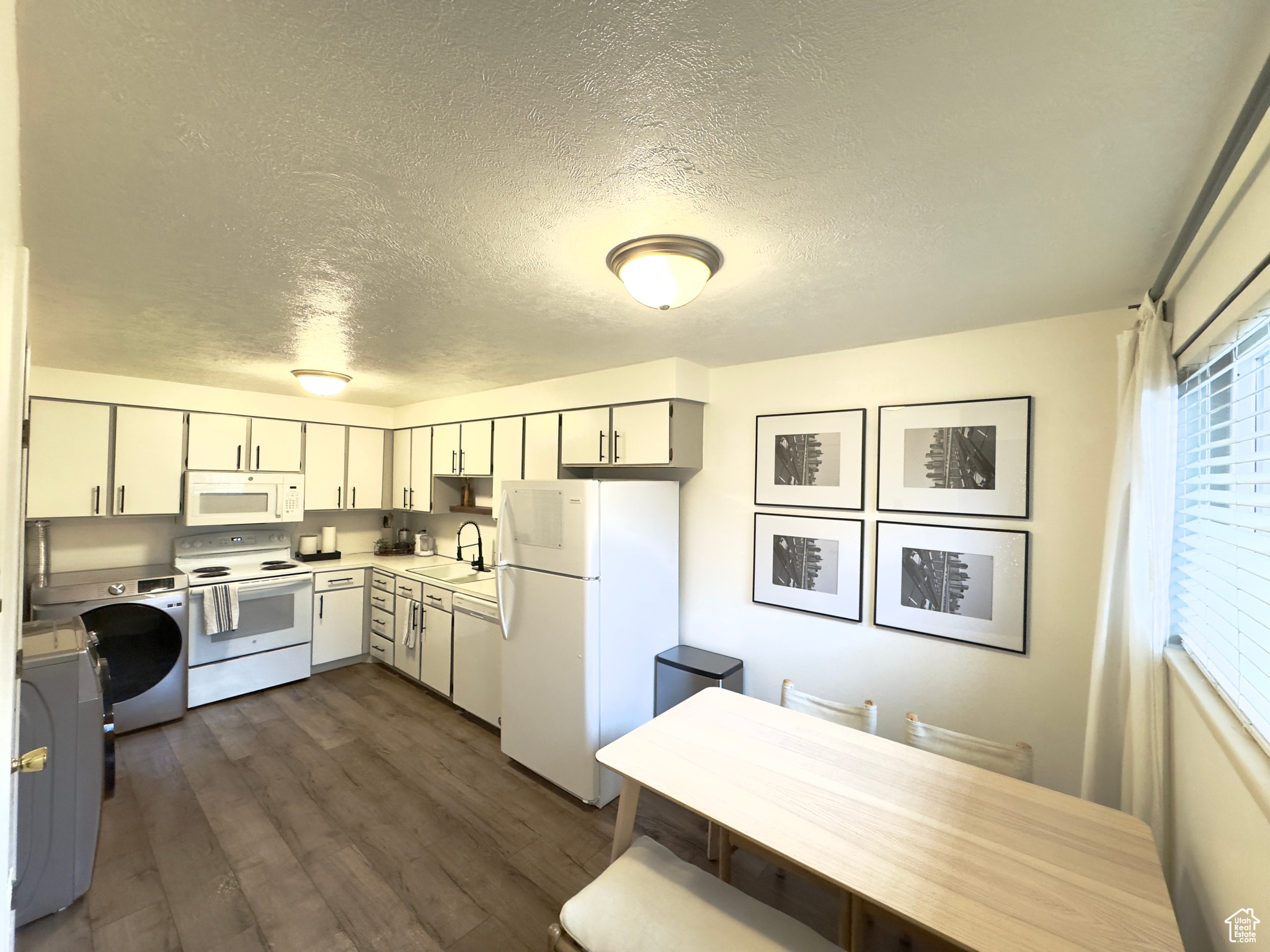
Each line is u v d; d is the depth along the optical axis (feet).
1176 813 4.82
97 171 3.57
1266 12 2.24
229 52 2.57
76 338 7.85
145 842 7.29
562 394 10.75
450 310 6.50
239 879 6.64
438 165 3.51
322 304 6.27
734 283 5.58
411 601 12.97
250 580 12.03
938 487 7.50
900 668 7.89
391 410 15.52
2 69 1.94
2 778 2.45
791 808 4.52
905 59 2.60
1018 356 6.95
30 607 9.81
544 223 4.29
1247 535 3.79
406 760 9.57
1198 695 4.08
